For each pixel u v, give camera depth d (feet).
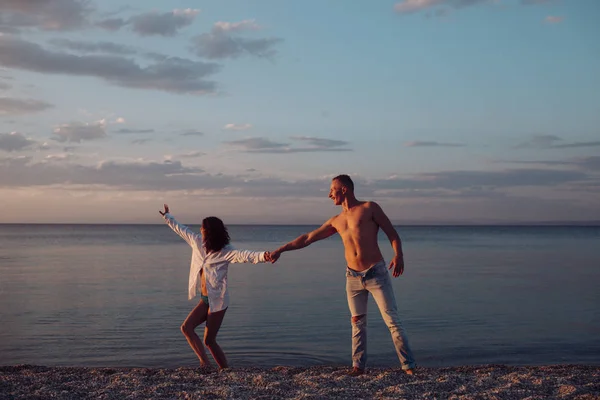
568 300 43.75
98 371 18.63
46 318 35.09
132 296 45.60
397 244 17.62
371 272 17.60
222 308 19.04
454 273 67.92
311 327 32.27
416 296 45.88
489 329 31.76
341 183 18.15
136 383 16.52
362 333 18.25
